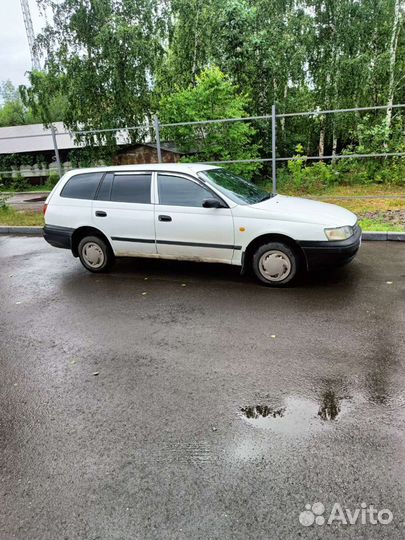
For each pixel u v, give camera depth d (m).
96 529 2.05
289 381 3.25
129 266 6.71
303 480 2.28
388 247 6.91
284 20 18.00
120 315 4.78
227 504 2.15
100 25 17.31
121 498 2.23
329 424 2.72
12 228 9.95
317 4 17.56
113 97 17.86
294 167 12.55
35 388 3.36
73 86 17.77
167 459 2.49
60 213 6.42
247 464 2.41
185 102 13.19
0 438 2.77
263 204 5.45
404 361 3.43
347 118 17.44
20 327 4.60
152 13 17.64
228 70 16.00
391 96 16.50
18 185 23.77
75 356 3.87
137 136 18.64
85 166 19.52
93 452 2.59
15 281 6.27
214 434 2.69
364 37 17.69
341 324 4.17
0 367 3.74
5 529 2.08
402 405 2.88
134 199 5.93
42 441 2.72
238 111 13.41
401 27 16.53
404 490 2.18
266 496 2.19
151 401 3.09
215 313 4.66
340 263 5.05
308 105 18.39
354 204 10.52
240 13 15.34
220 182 5.75
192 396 3.12
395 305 4.54
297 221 5.07
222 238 5.43
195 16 17.62
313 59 18.17
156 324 4.47
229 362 3.59
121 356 3.81
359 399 2.97
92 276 6.32
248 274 5.95
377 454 2.44
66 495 2.27
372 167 12.90
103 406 3.06
